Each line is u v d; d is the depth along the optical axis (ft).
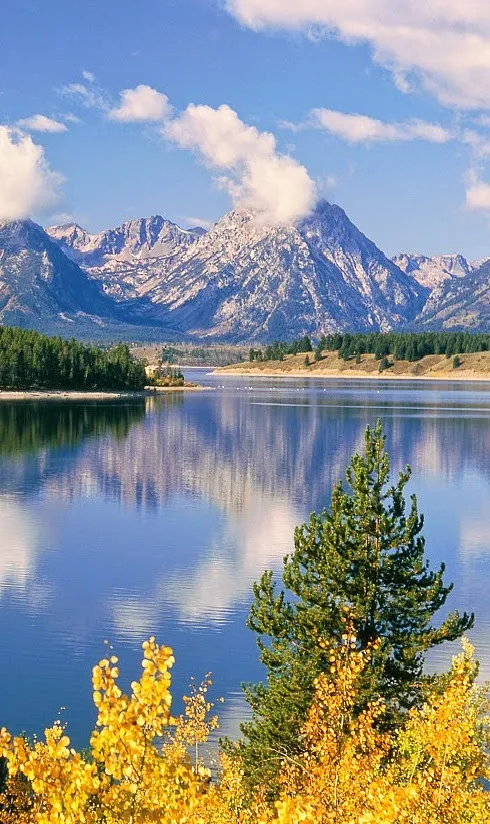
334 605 100.68
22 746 36.04
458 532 247.91
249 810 55.36
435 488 332.19
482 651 142.41
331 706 61.67
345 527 103.91
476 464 404.77
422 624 101.30
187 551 221.46
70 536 237.45
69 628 156.56
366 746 59.47
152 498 302.86
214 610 168.86
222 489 325.21
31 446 451.94
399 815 42.45
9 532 240.12
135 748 35.17
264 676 135.03
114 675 35.94
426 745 60.70
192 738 66.39
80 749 107.34
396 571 102.12
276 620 101.19
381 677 96.02
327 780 51.85
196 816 36.55
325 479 355.77
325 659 95.20
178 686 130.62
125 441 485.15
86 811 35.96
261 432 547.90
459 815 52.75
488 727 71.00
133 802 35.88
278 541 236.43
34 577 192.75
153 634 154.20
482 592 183.11
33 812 53.93
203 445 472.85
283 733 90.79
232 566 205.98
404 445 480.64
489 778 58.70
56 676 133.49
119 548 223.30
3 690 127.44
